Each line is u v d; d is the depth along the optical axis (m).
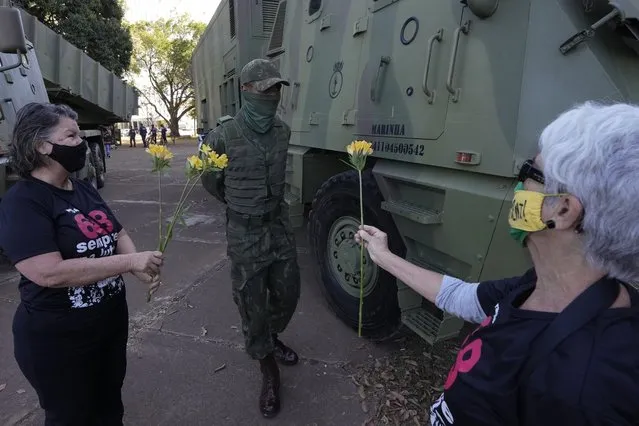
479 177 2.01
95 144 9.59
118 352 1.91
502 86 1.83
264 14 6.26
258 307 2.35
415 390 2.63
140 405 2.53
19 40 3.77
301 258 4.91
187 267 4.66
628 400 0.69
